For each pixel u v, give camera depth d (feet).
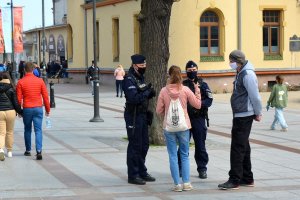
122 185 34.78
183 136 33.12
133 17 144.97
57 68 195.11
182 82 34.91
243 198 31.35
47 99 44.83
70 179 36.40
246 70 33.50
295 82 139.44
